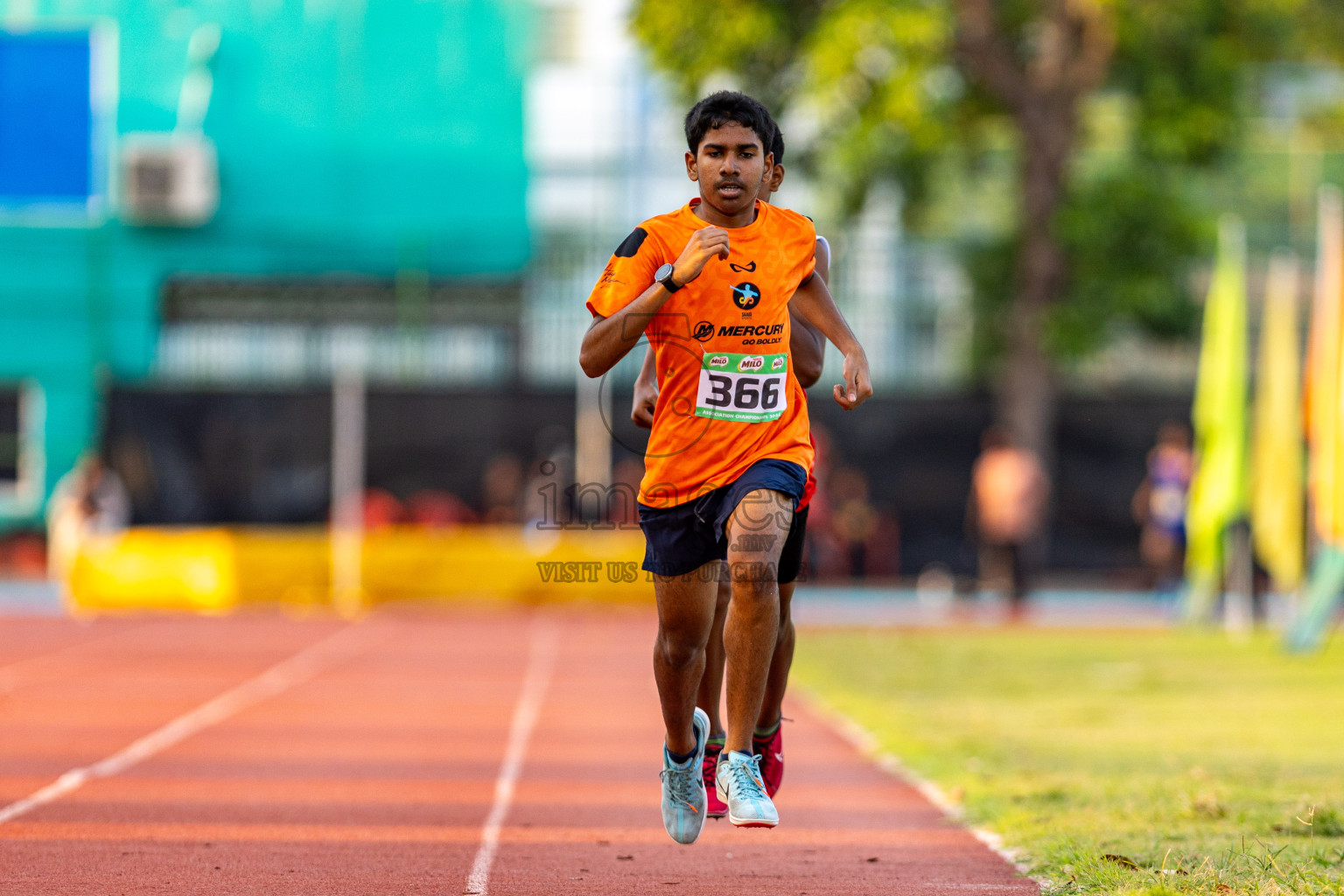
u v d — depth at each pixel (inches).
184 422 3326.8
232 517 3316.9
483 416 3346.5
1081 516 3341.5
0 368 3730.3
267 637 2358.5
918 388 3511.3
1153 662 1907.0
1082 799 920.3
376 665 1945.1
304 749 1222.3
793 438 658.2
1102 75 3282.5
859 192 3513.8
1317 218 3713.1
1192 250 3329.2
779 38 3102.9
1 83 3767.2
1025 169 3326.8
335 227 3759.8
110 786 1032.8
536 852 809.5
